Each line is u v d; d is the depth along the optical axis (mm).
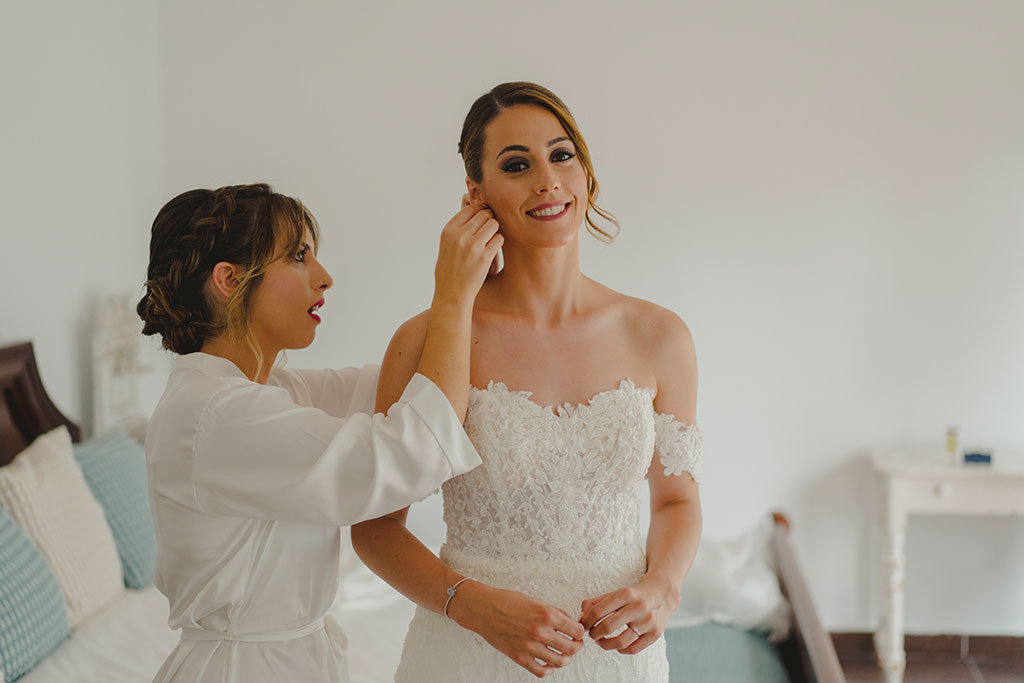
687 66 3744
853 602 3920
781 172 3773
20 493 2385
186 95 3830
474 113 1382
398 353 1407
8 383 2748
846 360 3834
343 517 1285
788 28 3719
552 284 1431
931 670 3801
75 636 2359
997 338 3787
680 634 2822
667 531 1474
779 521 3600
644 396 1456
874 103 3734
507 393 1406
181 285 1411
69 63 3170
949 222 3764
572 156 1364
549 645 1251
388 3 3768
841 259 3797
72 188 3195
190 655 1376
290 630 1390
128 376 3480
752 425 3877
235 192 1433
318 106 3814
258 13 3791
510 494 1408
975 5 3678
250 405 1332
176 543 1363
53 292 3082
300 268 1454
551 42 3752
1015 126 3709
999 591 3898
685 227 3803
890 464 3635
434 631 1416
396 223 3844
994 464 3615
